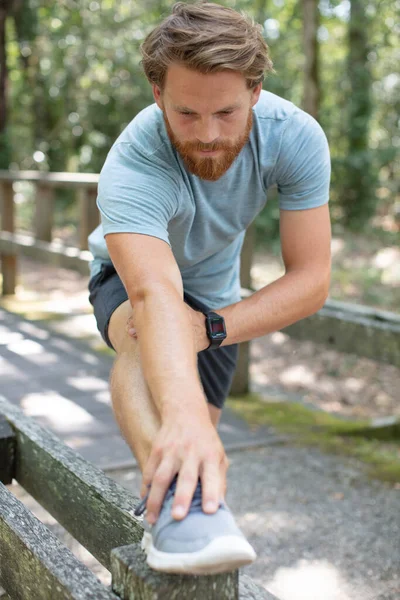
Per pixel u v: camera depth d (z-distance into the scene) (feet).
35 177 19.44
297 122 5.37
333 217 42.50
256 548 8.25
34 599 4.19
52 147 45.52
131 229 4.73
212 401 7.30
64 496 5.63
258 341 20.97
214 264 6.41
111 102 42.83
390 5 42.80
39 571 4.10
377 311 12.07
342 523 8.86
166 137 5.01
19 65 46.11
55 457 5.80
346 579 7.64
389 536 8.56
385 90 49.21
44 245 19.02
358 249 36.24
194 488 3.36
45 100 45.93
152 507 3.43
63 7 42.11
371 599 7.28
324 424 12.32
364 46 43.96
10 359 15.42
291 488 9.84
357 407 15.65
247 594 3.82
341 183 42.57
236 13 4.24
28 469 6.37
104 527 4.98
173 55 4.09
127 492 5.07
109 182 4.97
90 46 40.93
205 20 4.09
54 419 11.96
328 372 18.15
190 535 3.22
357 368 18.56
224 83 4.11
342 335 11.55
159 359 3.91
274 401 13.58
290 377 17.71
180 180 5.13
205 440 3.52
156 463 3.55
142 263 4.55
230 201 5.50
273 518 8.97
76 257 17.40
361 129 43.47
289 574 7.73
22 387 13.58
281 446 11.36
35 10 43.29
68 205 43.98
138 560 3.53
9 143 42.96
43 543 4.27
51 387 13.65
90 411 12.41
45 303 21.40
